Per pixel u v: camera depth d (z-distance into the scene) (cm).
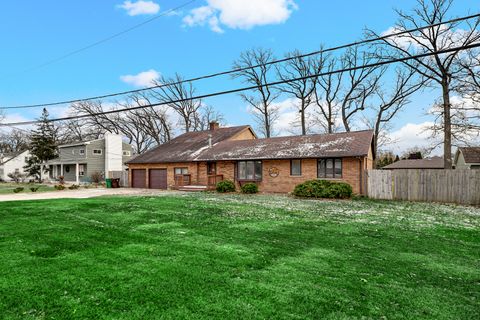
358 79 3653
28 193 2366
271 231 923
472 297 493
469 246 813
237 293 476
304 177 2256
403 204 1698
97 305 428
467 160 3117
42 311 411
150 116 5138
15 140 7044
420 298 481
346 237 870
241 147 2698
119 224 977
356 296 480
